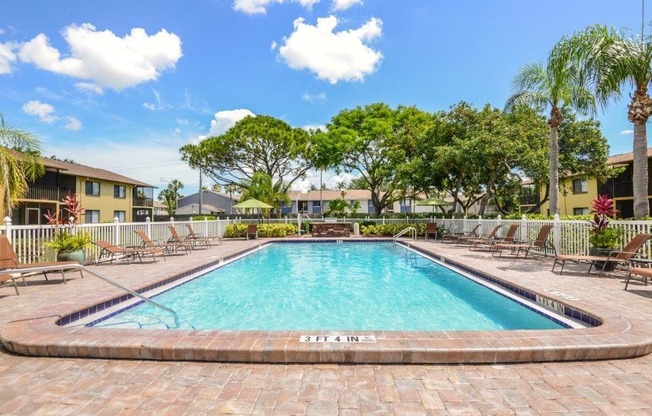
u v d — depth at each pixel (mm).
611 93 9336
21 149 9188
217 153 27266
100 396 2809
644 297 5648
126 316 5949
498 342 3553
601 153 21125
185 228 15852
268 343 3533
